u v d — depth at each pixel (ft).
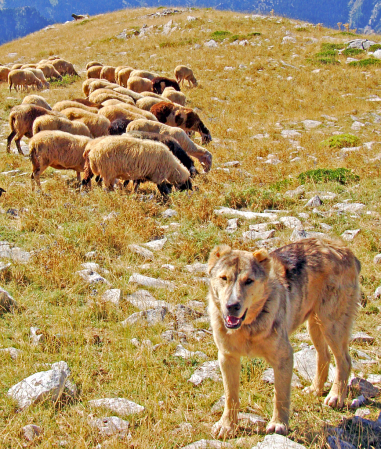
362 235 24.44
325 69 77.92
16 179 34.40
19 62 97.09
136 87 64.23
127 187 34.09
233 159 44.52
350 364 13.60
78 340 15.57
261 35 95.91
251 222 26.73
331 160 40.91
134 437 11.53
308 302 13.04
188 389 13.79
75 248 21.95
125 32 106.63
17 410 12.31
